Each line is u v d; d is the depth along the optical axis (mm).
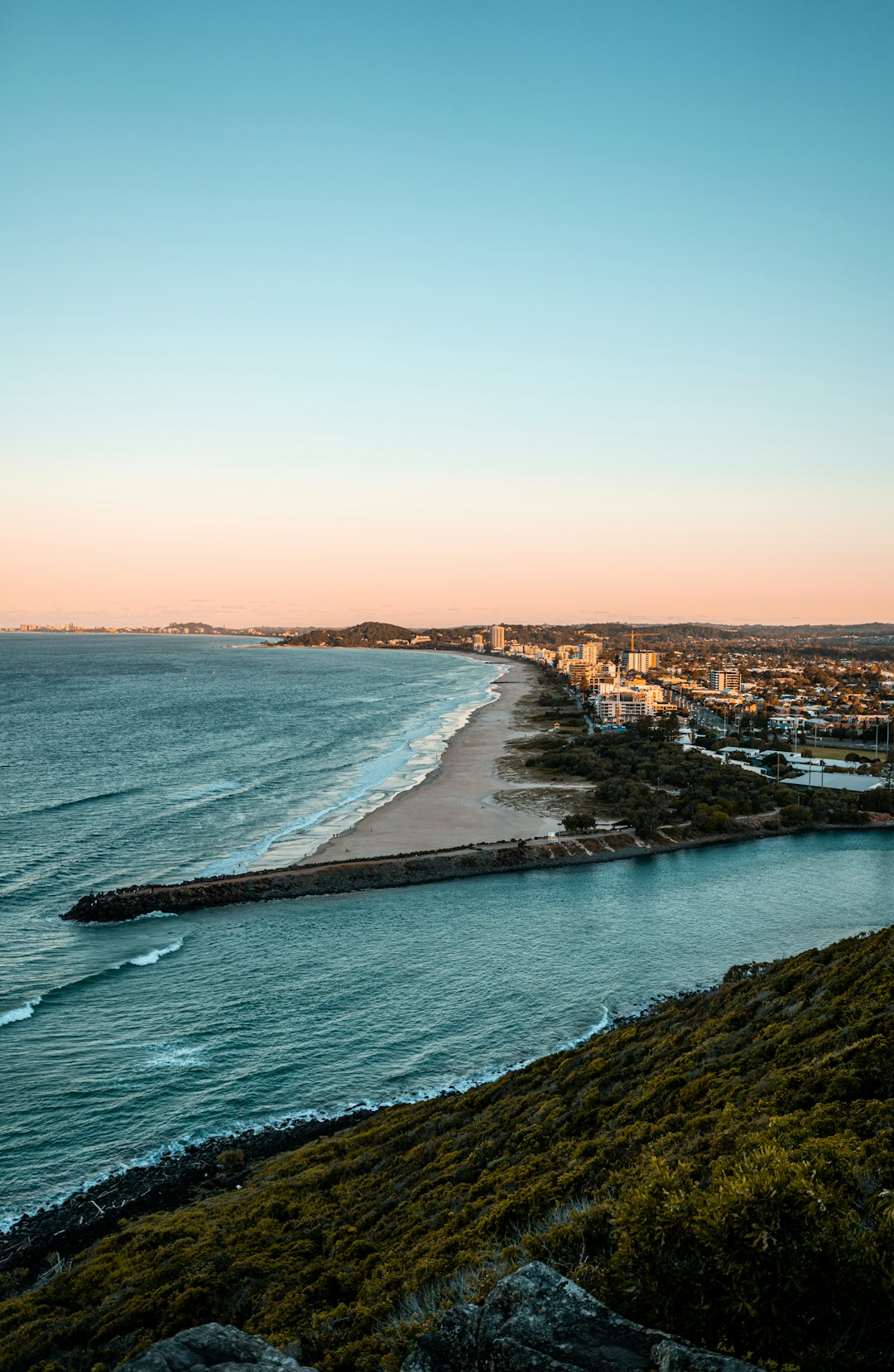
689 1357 10758
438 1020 57031
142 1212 37312
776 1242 12719
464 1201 28734
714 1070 34594
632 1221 14125
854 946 46969
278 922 76375
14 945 69062
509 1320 12102
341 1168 36531
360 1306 22031
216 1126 44906
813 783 148000
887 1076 25938
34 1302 28719
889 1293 12375
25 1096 47188
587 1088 38531
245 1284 26016
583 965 66750
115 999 59594
